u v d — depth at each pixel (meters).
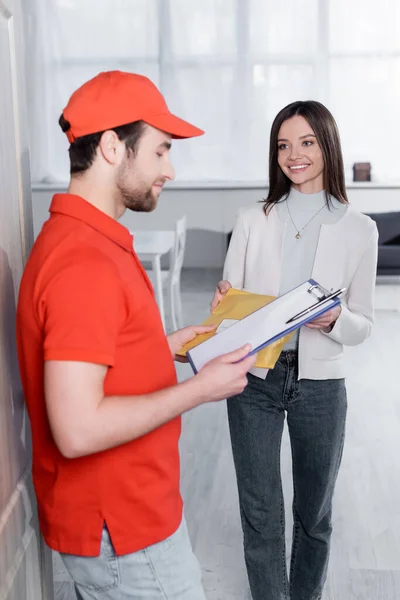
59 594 2.36
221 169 8.21
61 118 1.25
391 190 7.78
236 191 8.01
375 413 3.99
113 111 1.20
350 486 3.13
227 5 7.94
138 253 5.18
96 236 1.20
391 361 4.97
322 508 2.03
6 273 1.39
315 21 7.90
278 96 8.06
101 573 1.27
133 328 1.21
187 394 1.21
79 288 1.13
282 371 1.93
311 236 1.97
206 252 8.18
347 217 1.95
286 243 2.00
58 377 1.11
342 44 7.92
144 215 8.12
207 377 1.24
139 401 1.17
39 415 1.27
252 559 2.06
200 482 3.17
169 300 5.46
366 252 1.95
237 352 1.29
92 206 1.22
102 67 8.13
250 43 8.00
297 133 1.89
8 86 1.42
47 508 1.29
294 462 2.04
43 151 8.20
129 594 1.29
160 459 1.29
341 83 7.99
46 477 1.29
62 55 8.11
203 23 7.99
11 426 1.42
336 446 1.98
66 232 1.19
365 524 2.82
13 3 1.45
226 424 3.84
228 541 2.69
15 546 1.42
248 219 2.04
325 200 1.97
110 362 1.14
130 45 8.09
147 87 1.23
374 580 2.44
